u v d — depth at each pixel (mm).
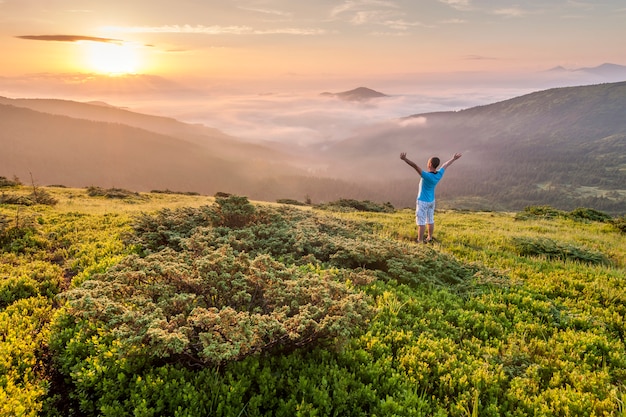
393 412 4070
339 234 11781
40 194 20703
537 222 22578
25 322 5734
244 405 4082
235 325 4496
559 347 5848
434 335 6035
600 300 8125
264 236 10398
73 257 9328
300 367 4770
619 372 5332
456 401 4457
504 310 7223
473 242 13484
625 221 20078
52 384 4613
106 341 4957
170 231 10195
